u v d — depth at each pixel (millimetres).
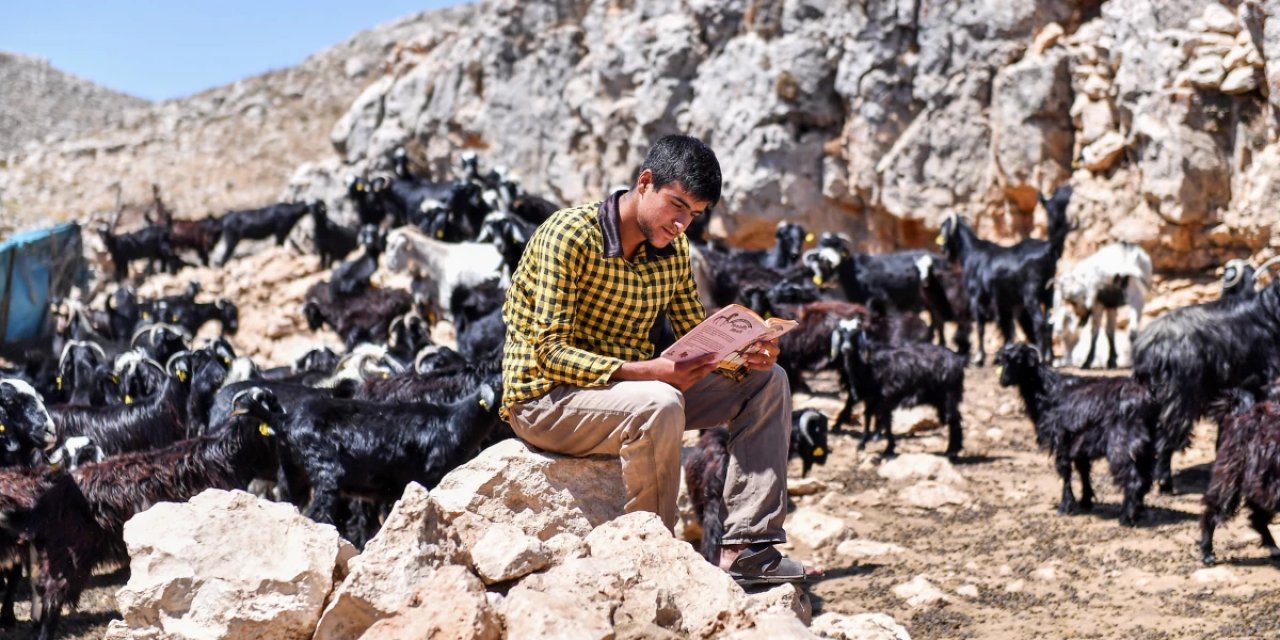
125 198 41125
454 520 4445
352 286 20625
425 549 4246
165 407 10922
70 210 40750
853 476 11914
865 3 23859
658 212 4551
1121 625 7488
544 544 4477
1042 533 9836
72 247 24359
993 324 21016
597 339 4824
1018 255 17453
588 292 4727
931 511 10719
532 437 4844
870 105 23750
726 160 25078
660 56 26375
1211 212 19312
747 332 4496
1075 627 7500
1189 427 10555
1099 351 17812
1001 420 14445
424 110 31797
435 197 26219
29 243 22922
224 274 27281
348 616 4160
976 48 22875
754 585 4754
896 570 9008
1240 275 15086
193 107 48156
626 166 27406
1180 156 19250
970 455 12844
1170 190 19391
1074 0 22250
